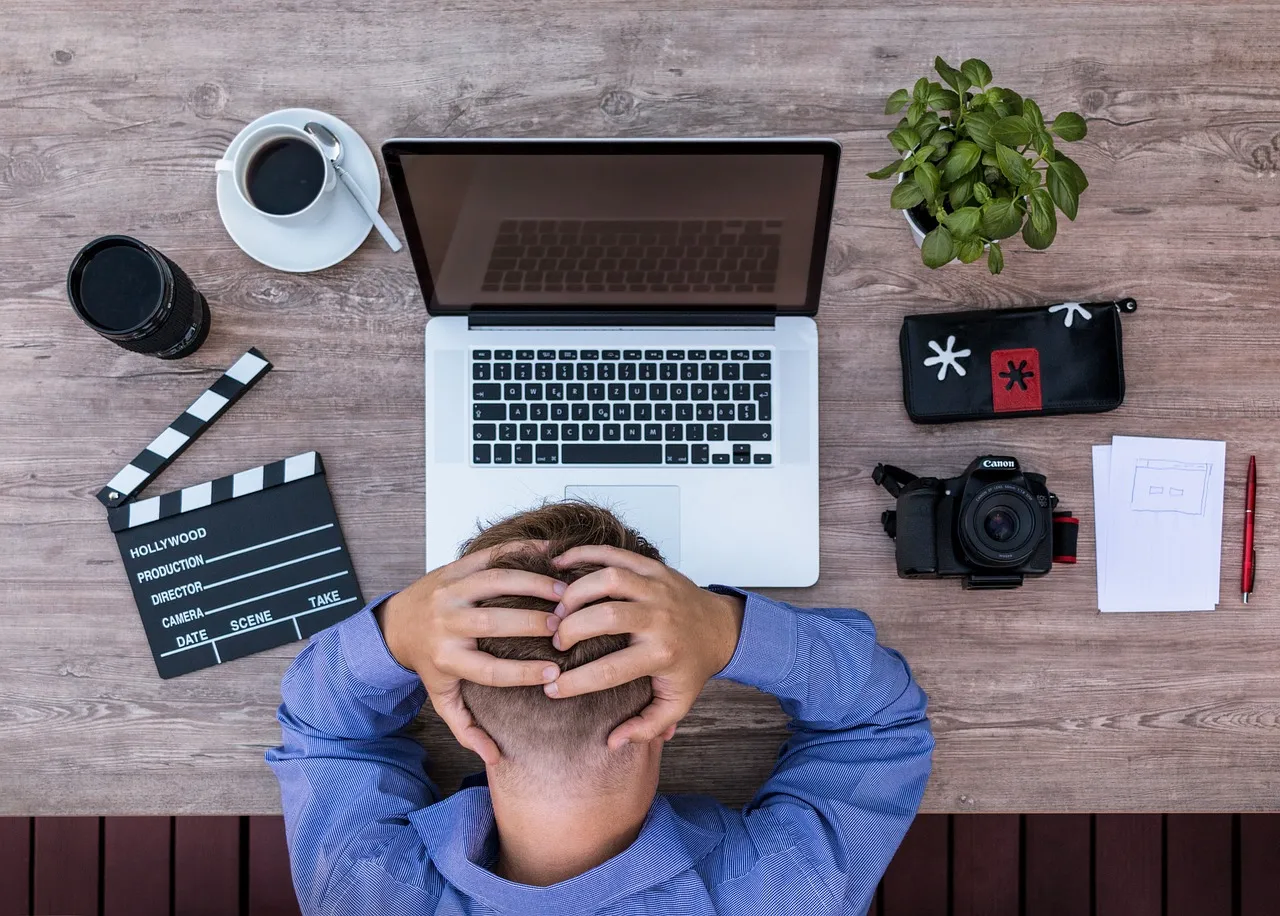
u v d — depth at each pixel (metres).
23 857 1.67
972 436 1.06
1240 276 1.07
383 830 0.92
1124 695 1.05
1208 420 1.06
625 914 0.83
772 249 0.95
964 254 0.89
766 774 1.06
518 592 0.74
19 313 1.07
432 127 1.07
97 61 1.07
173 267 0.98
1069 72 1.07
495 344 1.03
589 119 1.07
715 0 1.07
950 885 1.68
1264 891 1.66
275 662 1.05
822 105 1.07
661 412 1.03
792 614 0.92
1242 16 1.06
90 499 1.06
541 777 0.73
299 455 1.06
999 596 1.05
